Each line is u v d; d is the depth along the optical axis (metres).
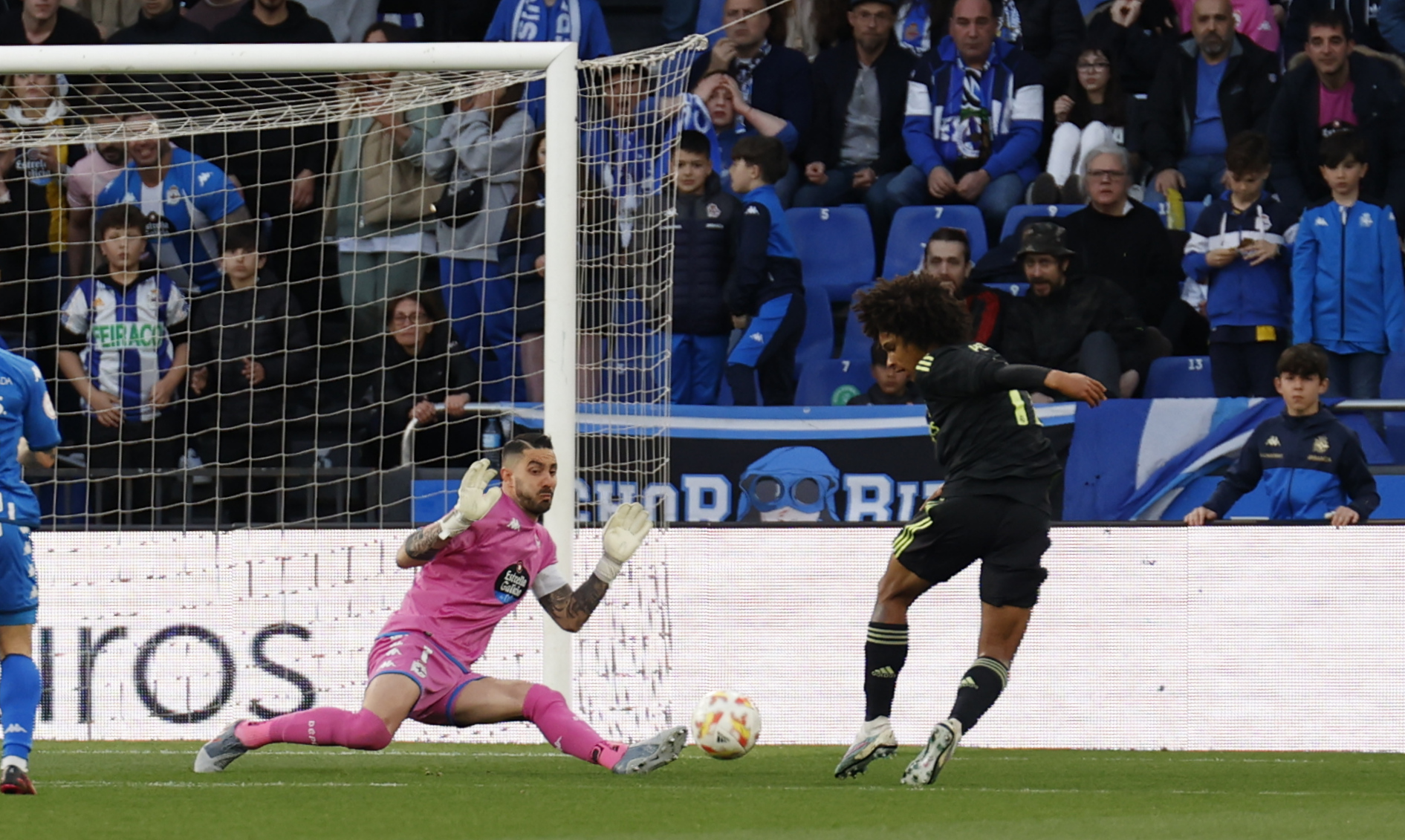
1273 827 14.58
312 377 34.88
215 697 26.50
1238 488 29.52
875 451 33.31
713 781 19.05
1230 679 25.25
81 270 36.16
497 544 18.78
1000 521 18.59
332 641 26.42
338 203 36.16
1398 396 34.97
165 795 16.84
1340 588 25.11
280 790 17.45
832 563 26.05
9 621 16.80
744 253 35.62
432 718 19.08
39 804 15.91
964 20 38.53
